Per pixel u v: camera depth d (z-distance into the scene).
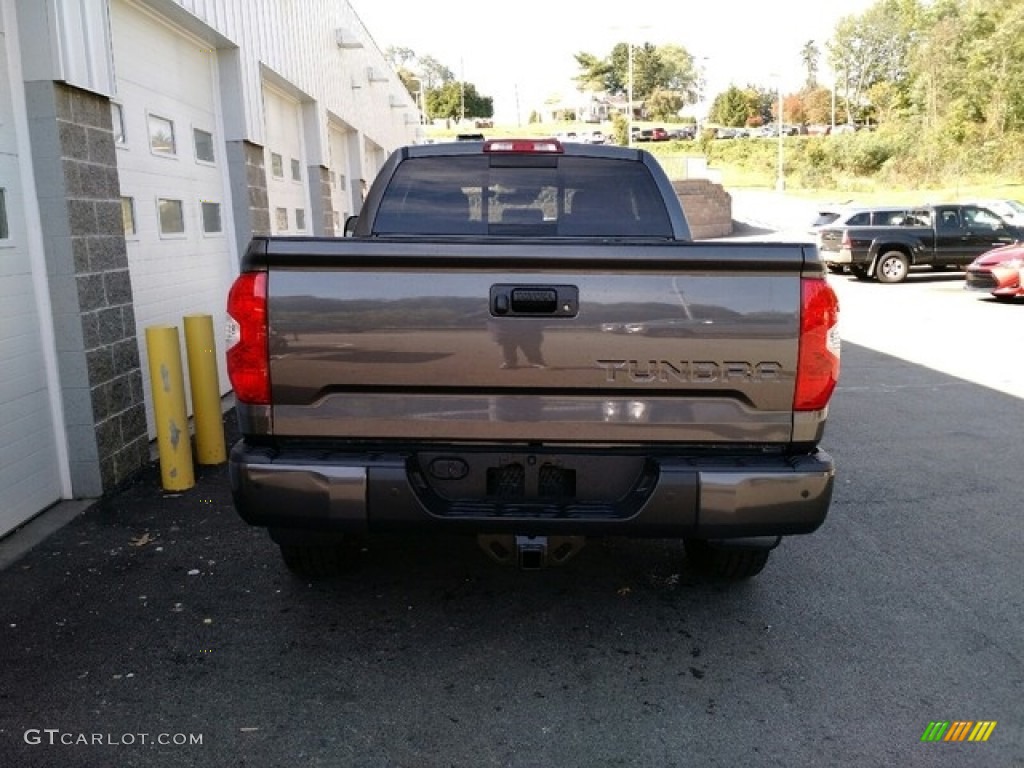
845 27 104.06
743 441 3.12
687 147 70.81
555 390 3.07
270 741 2.92
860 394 8.75
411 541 4.75
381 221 4.38
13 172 4.90
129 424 5.82
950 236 20.22
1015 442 6.83
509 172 4.40
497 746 2.89
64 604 3.95
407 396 3.09
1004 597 4.04
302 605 3.95
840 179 56.09
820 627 3.74
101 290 5.45
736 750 2.87
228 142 8.54
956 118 54.78
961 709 3.10
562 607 3.95
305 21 11.79
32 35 4.89
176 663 3.43
